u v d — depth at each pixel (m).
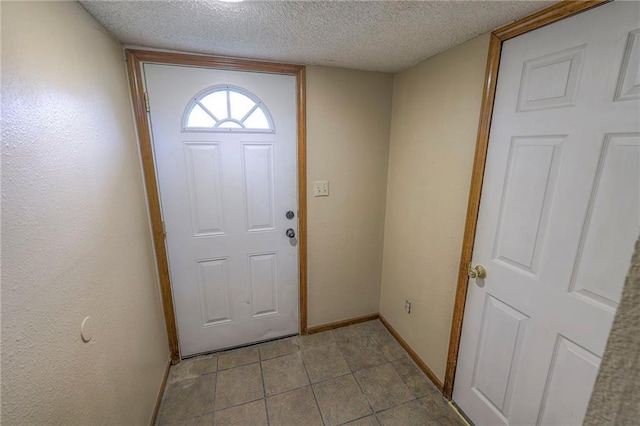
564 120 0.98
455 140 1.47
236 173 1.79
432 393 1.67
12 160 0.66
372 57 1.62
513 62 1.14
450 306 1.58
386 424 1.48
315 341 2.13
